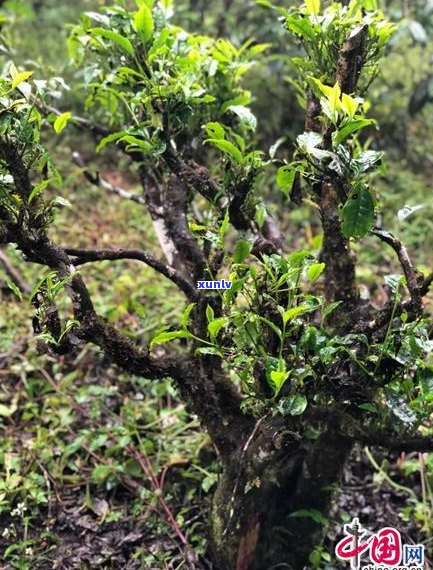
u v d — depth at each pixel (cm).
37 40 473
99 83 206
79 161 249
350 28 159
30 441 241
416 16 432
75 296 157
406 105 450
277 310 153
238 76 213
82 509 222
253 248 177
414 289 151
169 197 198
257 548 196
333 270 176
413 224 377
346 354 158
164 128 168
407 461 241
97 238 360
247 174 169
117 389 268
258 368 156
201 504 221
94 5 463
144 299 316
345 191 147
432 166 461
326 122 151
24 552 207
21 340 288
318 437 184
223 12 441
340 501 231
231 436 184
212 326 151
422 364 152
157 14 193
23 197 152
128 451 237
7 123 144
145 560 205
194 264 188
